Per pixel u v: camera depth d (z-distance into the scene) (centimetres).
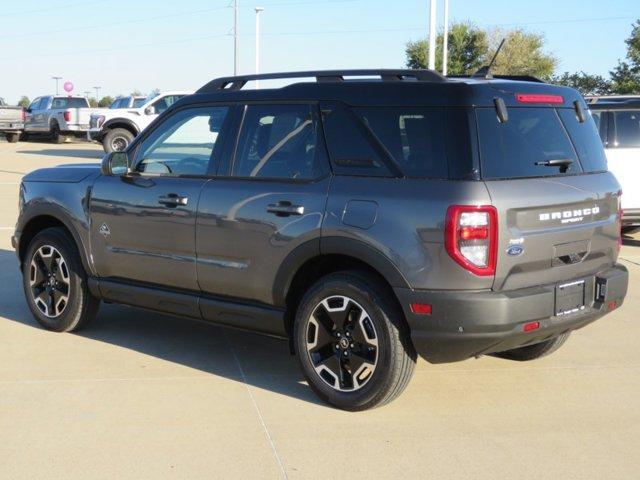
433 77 472
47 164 2380
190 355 602
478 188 437
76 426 462
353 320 482
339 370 490
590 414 493
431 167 452
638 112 1073
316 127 502
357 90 488
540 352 587
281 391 527
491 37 5797
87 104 3684
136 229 583
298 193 496
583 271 498
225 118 551
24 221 662
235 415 483
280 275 505
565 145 499
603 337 667
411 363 471
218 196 535
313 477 403
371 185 469
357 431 461
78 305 637
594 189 501
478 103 453
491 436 457
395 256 451
